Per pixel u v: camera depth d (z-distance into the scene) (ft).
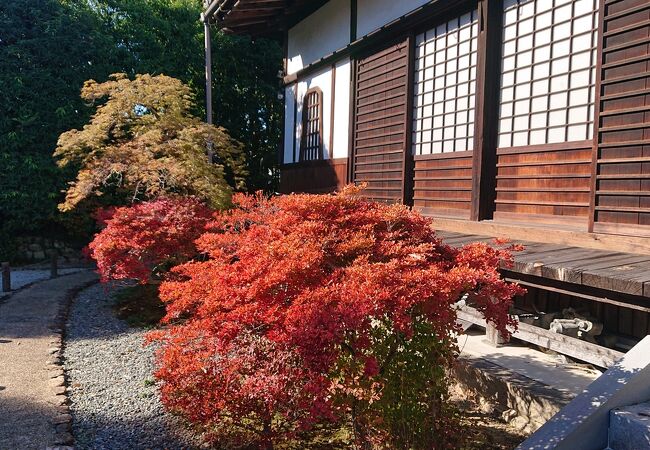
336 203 11.64
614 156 12.86
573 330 13.75
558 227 14.85
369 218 11.27
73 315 22.80
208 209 23.24
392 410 10.11
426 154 20.57
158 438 11.68
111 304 24.70
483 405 13.28
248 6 29.19
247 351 9.58
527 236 15.44
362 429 10.18
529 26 15.93
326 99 28.14
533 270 11.85
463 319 16.65
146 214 21.95
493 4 16.92
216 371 9.78
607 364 12.01
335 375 9.48
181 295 11.97
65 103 36.58
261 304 9.16
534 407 11.80
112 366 16.35
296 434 10.84
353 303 8.43
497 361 14.16
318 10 28.81
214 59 44.86
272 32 35.35
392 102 22.35
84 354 17.52
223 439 11.29
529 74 16.02
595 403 8.61
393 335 9.87
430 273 9.20
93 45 37.45
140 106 27.22
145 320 21.89
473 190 17.75
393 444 10.12
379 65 23.30
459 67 18.67
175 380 9.83
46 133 35.78
